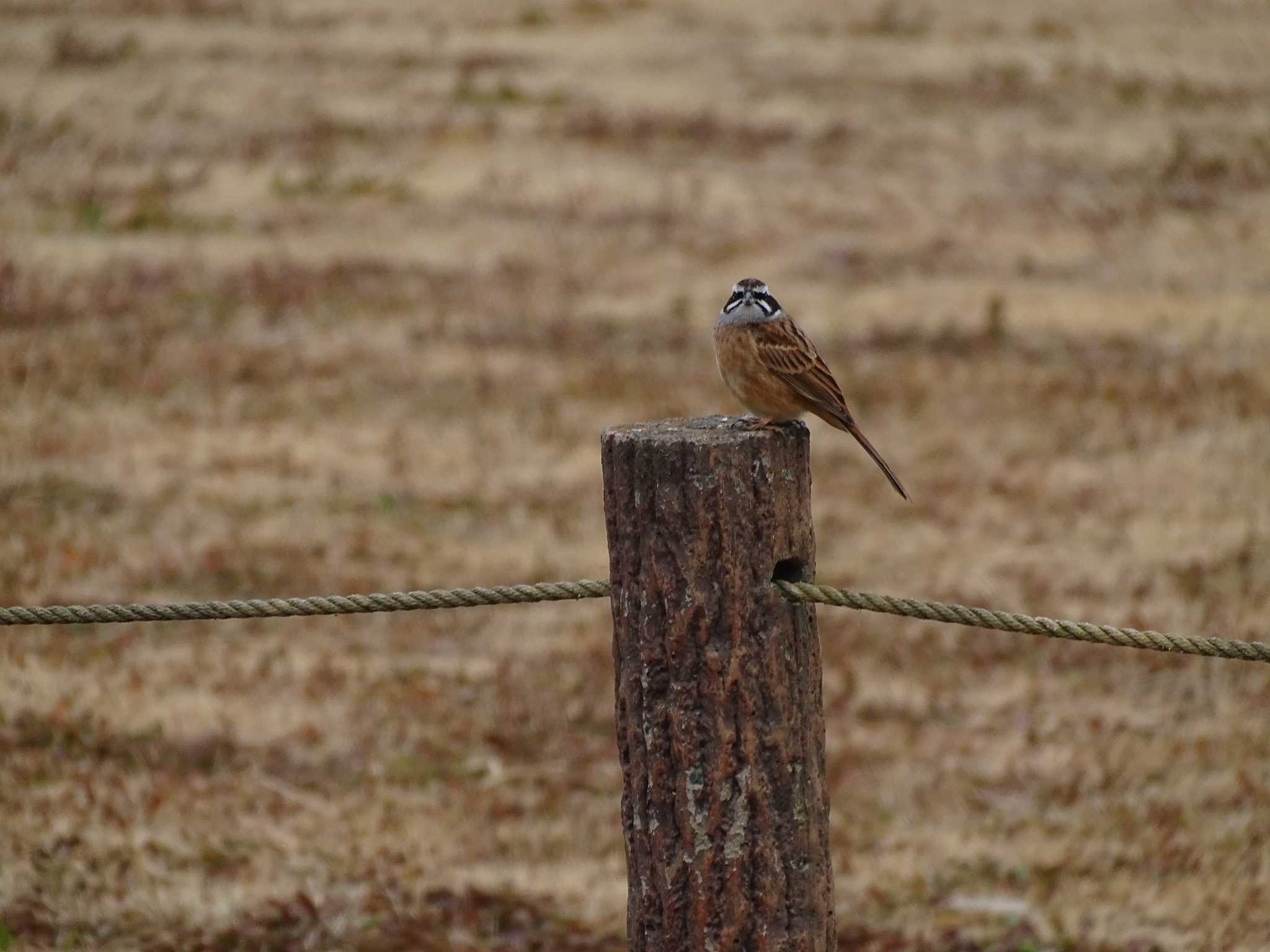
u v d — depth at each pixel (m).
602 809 11.02
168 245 24.55
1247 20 39.78
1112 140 31.83
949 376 20.78
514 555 15.28
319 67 34.34
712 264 25.12
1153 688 12.85
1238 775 11.25
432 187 27.89
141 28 35.94
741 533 5.45
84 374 19.03
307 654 13.05
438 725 11.99
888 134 31.80
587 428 18.70
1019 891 10.02
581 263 24.72
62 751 11.11
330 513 16.05
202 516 15.70
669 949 5.64
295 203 26.92
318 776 11.20
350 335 21.39
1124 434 18.55
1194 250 26.22
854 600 5.88
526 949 9.23
